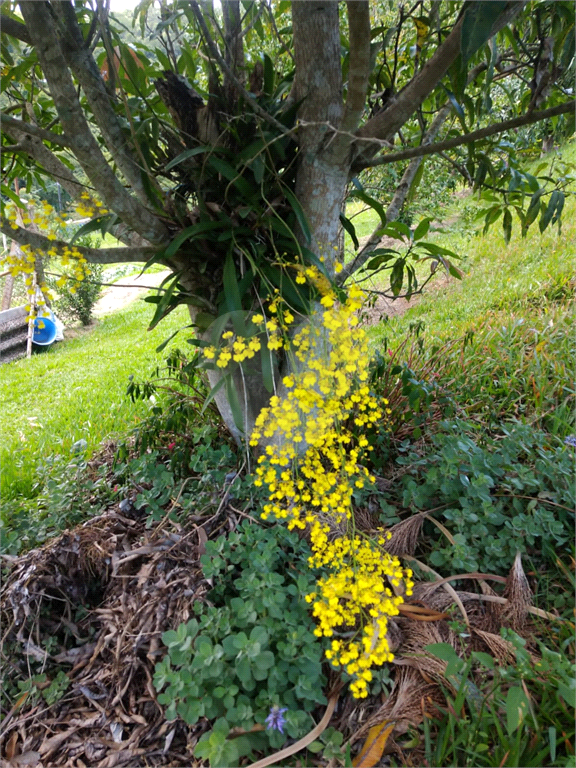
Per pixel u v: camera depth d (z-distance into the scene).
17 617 1.44
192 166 1.44
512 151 1.94
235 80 1.21
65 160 1.97
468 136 1.36
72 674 1.40
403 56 1.89
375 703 1.20
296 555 1.47
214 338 1.27
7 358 5.67
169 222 1.49
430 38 1.82
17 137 1.45
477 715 1.07
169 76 1.38
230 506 1.62
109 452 2.36
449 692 1.15
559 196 1.72
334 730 1.11
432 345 2.60
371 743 1.08
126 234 1.68
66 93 1.06
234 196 1.46
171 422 1.99
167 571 1.43
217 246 1.47
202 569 1.32
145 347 4.91
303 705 1.17
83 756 1.20
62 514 1.81
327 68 1.26
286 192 1.40
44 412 3.58
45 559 1.55
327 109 1.31
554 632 1.26
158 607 1.34
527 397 2.28
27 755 1.21
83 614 1.56
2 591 1.51
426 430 1.94
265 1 1.44
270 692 1.11
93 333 6.27
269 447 1.24
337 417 1.38
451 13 1.81
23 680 1.42
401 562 1.49
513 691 1.00
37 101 1.91
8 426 3.41
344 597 1.24
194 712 1.09
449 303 3.59
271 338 1.26
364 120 2.07
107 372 4.27
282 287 1.39
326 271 1.40
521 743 1.03
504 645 1.22
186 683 1.12
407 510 1.69
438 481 1.58
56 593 1.57
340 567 1.23
